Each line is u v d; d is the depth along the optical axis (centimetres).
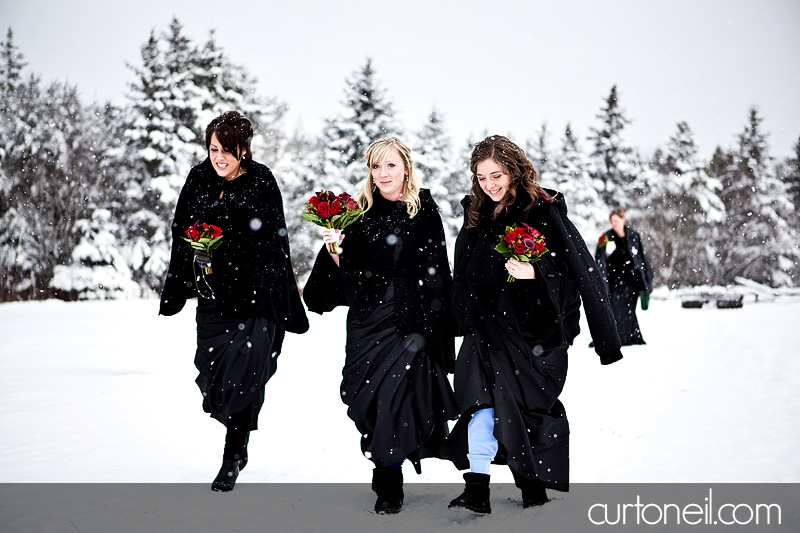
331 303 485
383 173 455
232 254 496
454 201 4866
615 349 422
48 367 1048
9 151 4369
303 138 5209
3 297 4284
